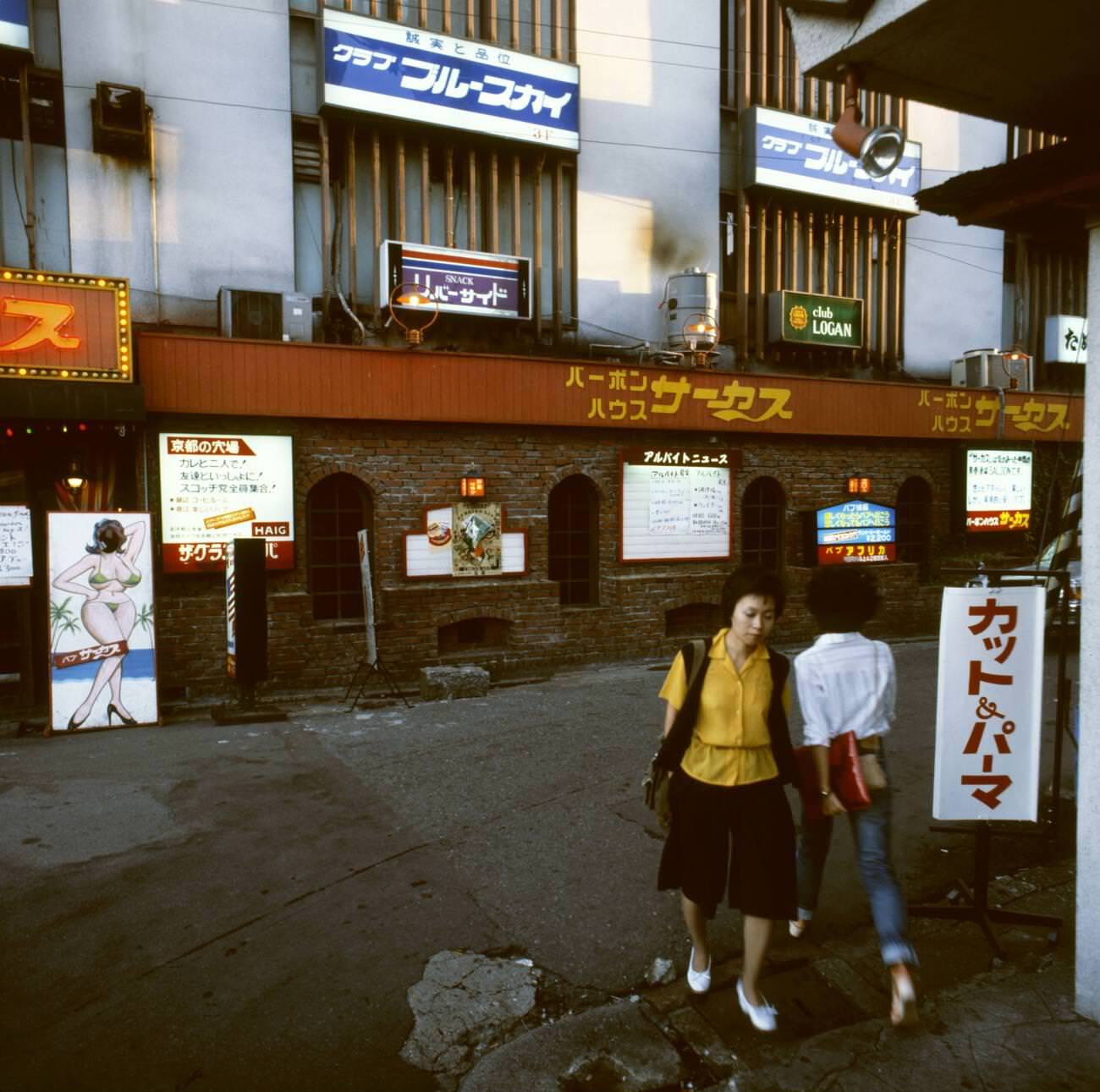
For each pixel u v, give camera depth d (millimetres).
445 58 10203
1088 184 3035
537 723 7906
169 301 9320
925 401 13195
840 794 3242
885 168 3332
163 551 8852
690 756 3277
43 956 3791
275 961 3762
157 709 8039
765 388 11883
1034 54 3012
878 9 2852
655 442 11438
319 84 9828
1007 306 15281
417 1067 3086
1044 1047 3090
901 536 13734
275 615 9250
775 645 12031
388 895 4391
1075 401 14672
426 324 10273
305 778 6242
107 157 8992
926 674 9969
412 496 10008
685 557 11734
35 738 7602
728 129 12586
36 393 7758
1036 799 3887
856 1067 3002
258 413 9055
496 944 3920
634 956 3828
